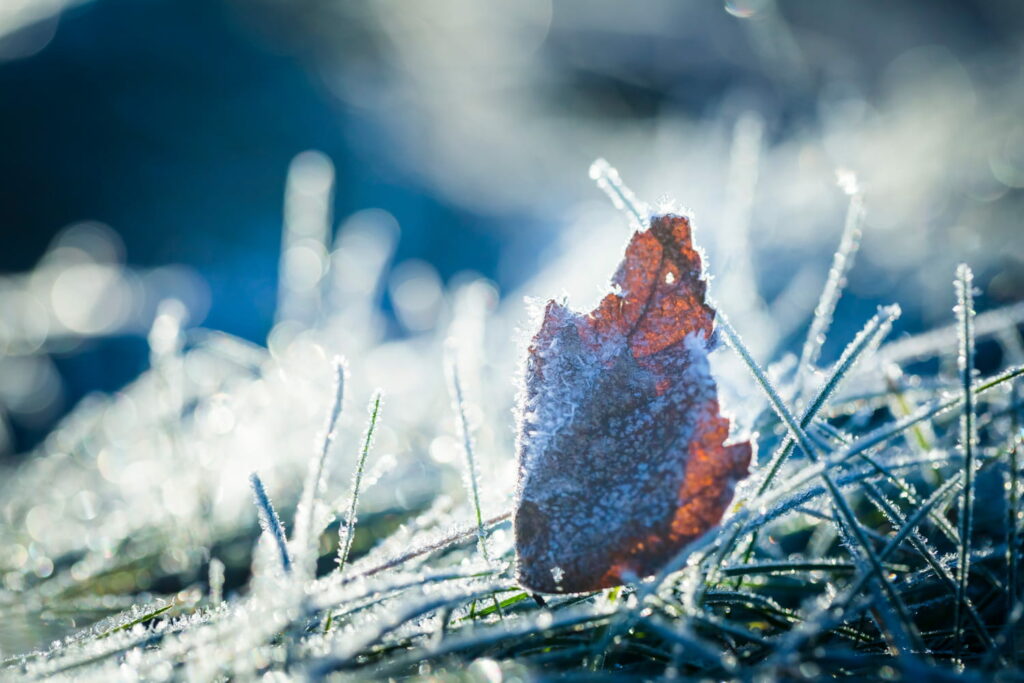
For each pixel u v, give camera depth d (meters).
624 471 0.23
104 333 0.81
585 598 0.24
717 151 0.82
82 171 1.13
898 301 0.45
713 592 0.24
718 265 0.35
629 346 0.24
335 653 0.22
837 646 0.24
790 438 0.24
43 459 0.43
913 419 0.23
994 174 0.63
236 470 0.34
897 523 0.25
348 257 0.55
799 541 0.29
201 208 1.10
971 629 0.24
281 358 0.39
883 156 0.76
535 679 0.22
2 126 1.14
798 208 0.64
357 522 0.31
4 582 0.31
